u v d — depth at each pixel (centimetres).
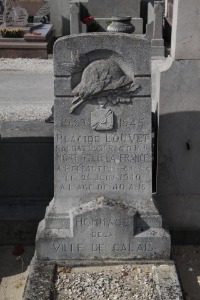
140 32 1861
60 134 531
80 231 542
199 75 565
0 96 1246
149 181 547
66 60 507
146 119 527
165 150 597
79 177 546
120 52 507
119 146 536
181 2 540
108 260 549
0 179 645
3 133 643
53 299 493
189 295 539
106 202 542
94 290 506
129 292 502
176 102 577
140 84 515
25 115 1080
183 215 625
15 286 556
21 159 638
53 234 546
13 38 1659
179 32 550
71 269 539
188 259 604
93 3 1875
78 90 515
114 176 546
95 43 504
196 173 606
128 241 545
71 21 1744
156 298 491
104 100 520
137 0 1856
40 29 1762
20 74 1467
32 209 641
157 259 549
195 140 592
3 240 643
